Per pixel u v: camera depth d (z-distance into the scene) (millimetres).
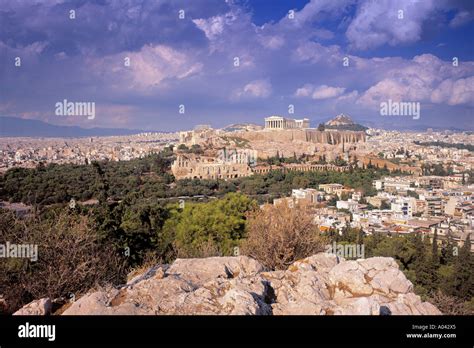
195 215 27969
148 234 27312
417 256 35844
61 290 13586
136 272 14000
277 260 16156
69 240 14703
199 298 8258
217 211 28250
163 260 24125
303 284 9867
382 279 10188
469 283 29547
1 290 13812
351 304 8273
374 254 36438
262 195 77312
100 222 23344
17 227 16578
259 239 16969
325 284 10195
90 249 16078
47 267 13961
